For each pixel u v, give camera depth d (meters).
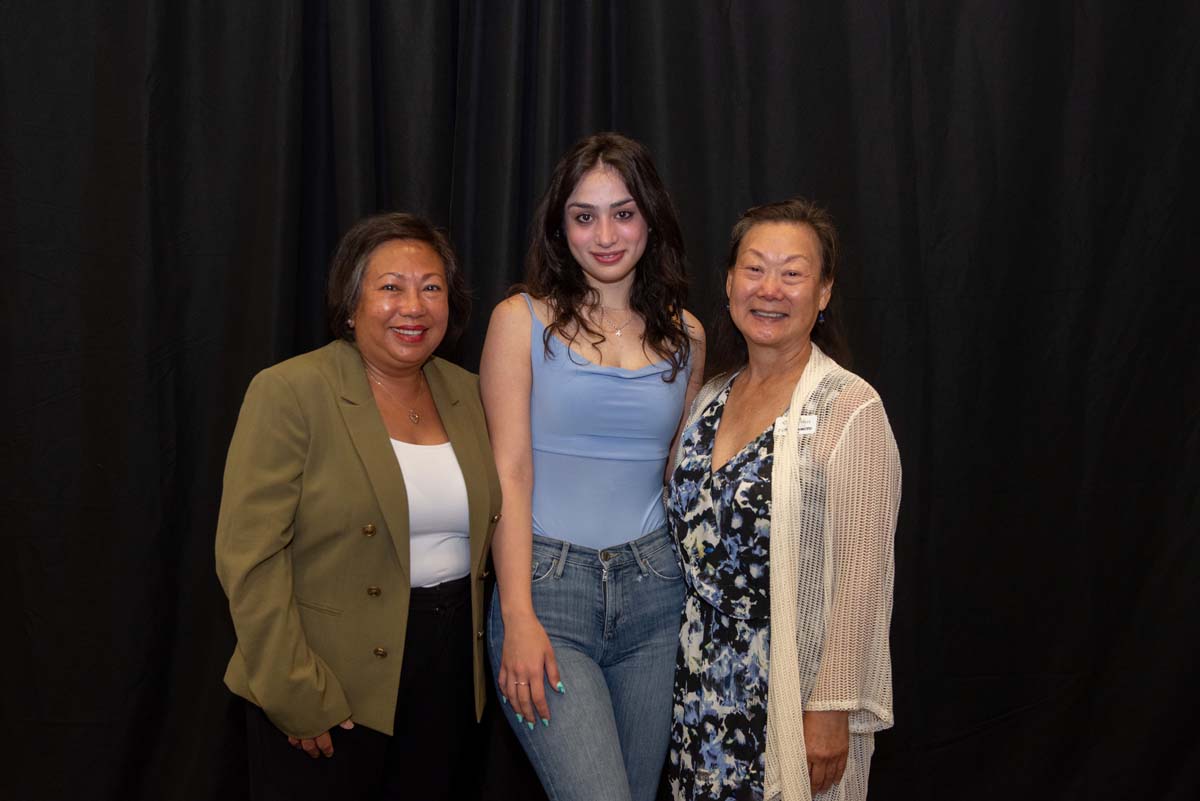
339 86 2.26
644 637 1.84
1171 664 2.51
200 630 2.38
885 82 2.40
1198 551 2.50
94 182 2.27
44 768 2.35
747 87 2.42
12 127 2.26
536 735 1.73
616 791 1.66
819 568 1.64
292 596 1.60
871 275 2.42
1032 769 2.55
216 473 2.35
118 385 2.30
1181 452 2.51
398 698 1.70
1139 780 2.53
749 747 1.68
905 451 2.45
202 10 2.28
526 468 1.79
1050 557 2.54
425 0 2.29
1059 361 2.50
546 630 1.75
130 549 2.32
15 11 2.24
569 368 1.79
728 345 1.97
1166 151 2.46
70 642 2.34
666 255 1.88
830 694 1.61
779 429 1.67
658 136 2.38
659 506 1.92
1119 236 2.48
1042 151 2.46
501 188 2.34
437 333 1.70
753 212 1.82
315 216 2.39
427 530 1.70
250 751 1.71
